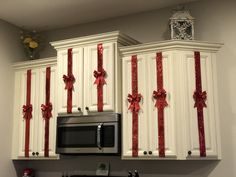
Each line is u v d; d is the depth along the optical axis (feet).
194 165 10.15
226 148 9.86
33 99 11.99
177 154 9.19
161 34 11.30
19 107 12.28
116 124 9.93
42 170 12.56
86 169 11.75
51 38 13.33
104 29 12.35
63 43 11.07
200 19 10.78
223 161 9.82
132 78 10.09
